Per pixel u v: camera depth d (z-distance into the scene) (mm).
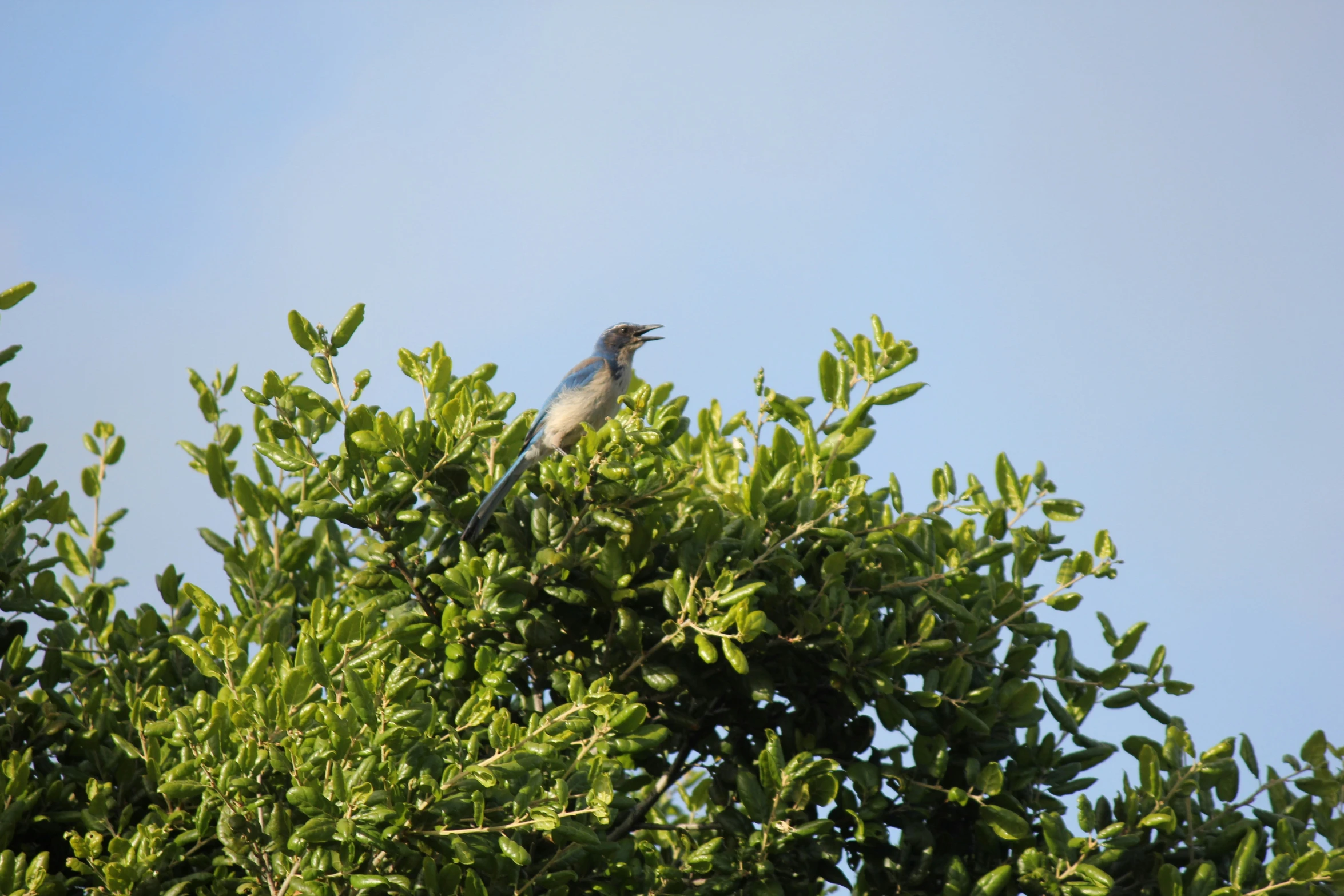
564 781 9883
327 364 12273
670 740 13555
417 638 12117
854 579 13164
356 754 9516
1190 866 12102
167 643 13789
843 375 14227
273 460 12258
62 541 15609
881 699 12531
